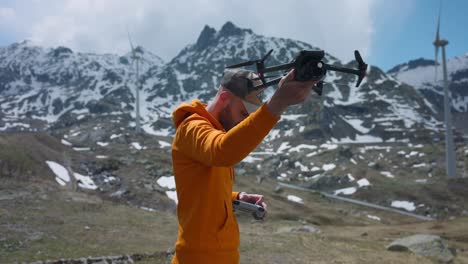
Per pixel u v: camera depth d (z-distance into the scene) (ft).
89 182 148.36
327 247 53.06
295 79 5.54
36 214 60.75
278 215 180.04
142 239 50.49
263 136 5.99
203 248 7.95
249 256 44.06
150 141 504.43
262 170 396.98
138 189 148.66
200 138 6.91
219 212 8.13
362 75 5.82
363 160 447.42
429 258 57.31
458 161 416.67
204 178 7.97
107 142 505.25
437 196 296.92
